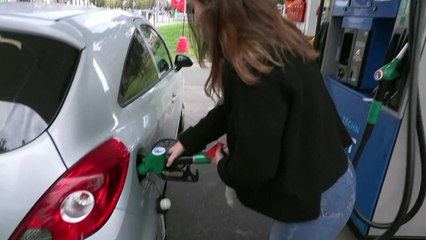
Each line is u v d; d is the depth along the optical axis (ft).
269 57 3.43
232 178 3.76
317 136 3.75
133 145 5.05
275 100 3.42
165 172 5.00
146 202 5.37
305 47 3.72
